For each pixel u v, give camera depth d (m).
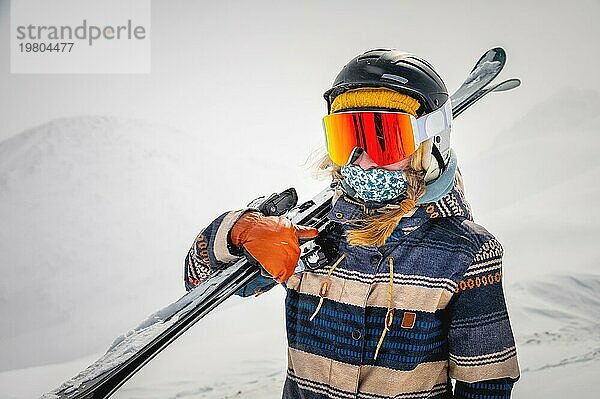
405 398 1.27
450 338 1.27
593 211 3.22
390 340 1.26
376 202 1.27
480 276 1.25
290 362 1.38
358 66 1.24
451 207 1.27
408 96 1.23
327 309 1.29
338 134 1.24
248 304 3.08
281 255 1.20
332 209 1.30
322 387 1.29
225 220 1.30
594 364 2.59
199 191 3.25
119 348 1.09
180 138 3.39
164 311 1.14
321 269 1.30
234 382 2.59
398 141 1.20
